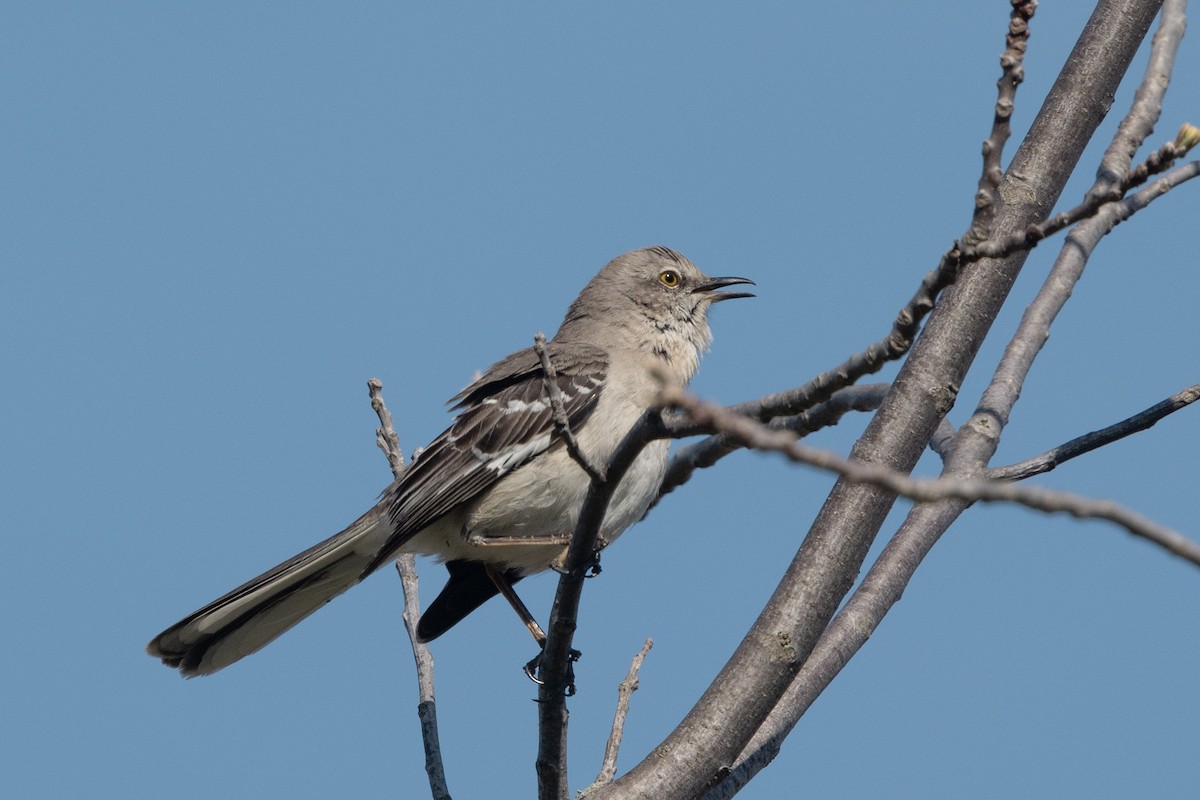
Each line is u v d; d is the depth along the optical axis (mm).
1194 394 10258
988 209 6449
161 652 12734
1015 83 6559
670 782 8977
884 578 10336
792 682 9781
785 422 9383
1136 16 10977
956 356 9727
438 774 10109
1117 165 10758
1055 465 10375
